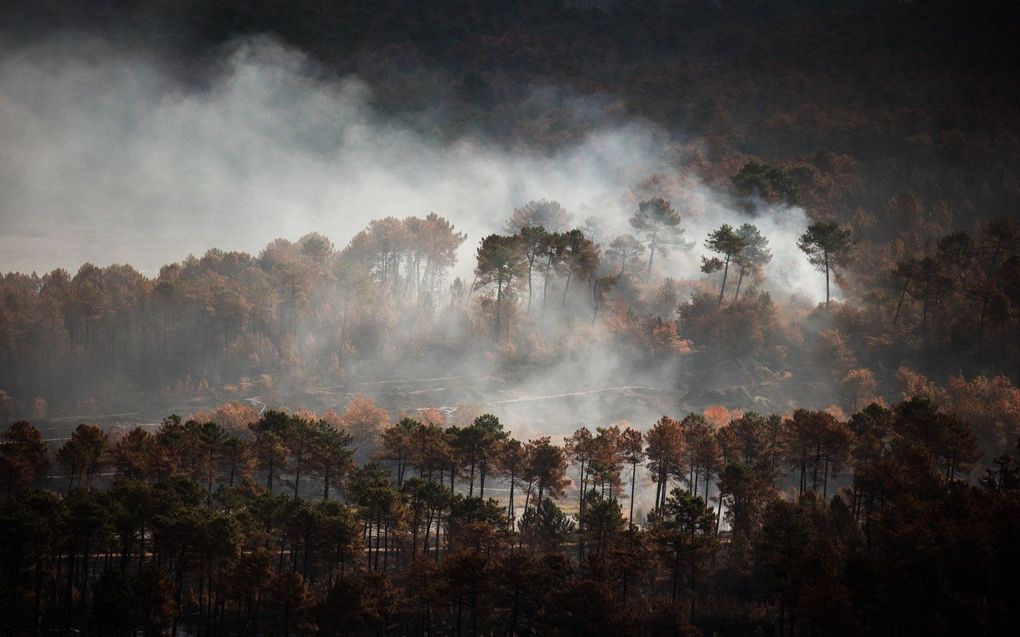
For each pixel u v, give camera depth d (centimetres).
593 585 8150
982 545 8131
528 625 8800
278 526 9512
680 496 9350
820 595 7525
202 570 8950
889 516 8944
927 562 7931
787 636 8669
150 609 8394
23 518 8438
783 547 8594
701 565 9256
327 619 8319
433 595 8381
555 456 10394
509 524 9631
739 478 10112
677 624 8469
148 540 10288
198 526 8788
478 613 8406
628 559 8600
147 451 10644
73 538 8694
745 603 9225
